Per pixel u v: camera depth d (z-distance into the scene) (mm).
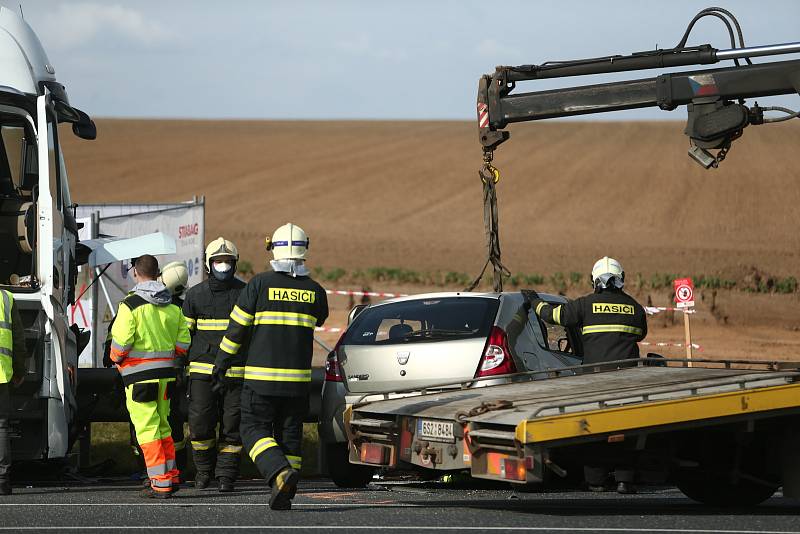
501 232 164250
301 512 18656
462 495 22828
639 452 18391
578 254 144500
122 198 188500
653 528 16547
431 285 120562
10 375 22156
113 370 27328
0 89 24547
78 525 17078
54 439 23609
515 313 24406
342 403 24281
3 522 17422
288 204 188375
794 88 23781
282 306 20016
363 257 147125
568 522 17312
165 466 21656
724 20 24438
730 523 17219
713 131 24188
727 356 62156
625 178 196875
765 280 113625
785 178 189375
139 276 22609
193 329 23656
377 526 16797
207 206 185375
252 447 19297
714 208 173250
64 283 24672
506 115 26406
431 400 20094
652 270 128250
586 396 18641
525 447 16438
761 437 19672
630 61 25062
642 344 69062
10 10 26078
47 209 23781
